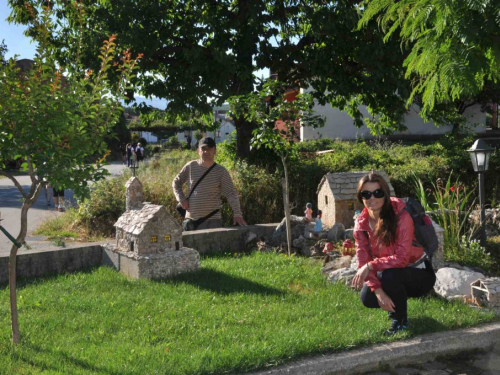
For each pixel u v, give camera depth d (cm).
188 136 5497
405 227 455
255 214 1223
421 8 534
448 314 525
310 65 1366
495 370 282
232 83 1369
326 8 1292
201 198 807
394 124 1614
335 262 705
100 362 411
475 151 779
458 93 542
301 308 552
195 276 681
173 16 1387
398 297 473
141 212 714
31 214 1493
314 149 2462
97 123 457
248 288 629
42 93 429
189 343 455
